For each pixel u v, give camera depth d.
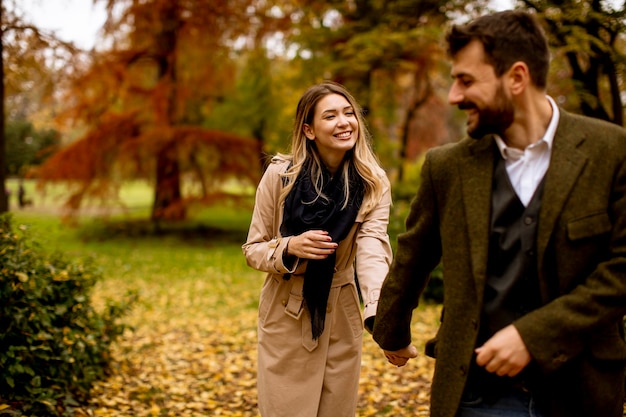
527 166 1.53
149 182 16.83
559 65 5.31
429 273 1.82
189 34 16.09
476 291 1.55
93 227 17.31
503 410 1.63
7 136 36.78
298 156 2.54
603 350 1.49
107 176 15.78
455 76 1.52
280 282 2.54
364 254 2.39
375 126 17.39
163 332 6.78
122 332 4.77
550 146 1.51
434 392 1.66
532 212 1.50
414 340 5.94
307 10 14.11
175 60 16.08
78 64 13.55
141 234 16.83
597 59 5.28
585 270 1.45
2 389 3.44
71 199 15.59
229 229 18.58
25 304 3.57
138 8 15.05
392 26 12.13
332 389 2.53
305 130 2.51
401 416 3.95
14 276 3.49
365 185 2.51
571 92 5.51
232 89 17.48
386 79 16.94
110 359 4.98
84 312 4.17
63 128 16.06
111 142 15.41
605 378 1.49
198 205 15.90
